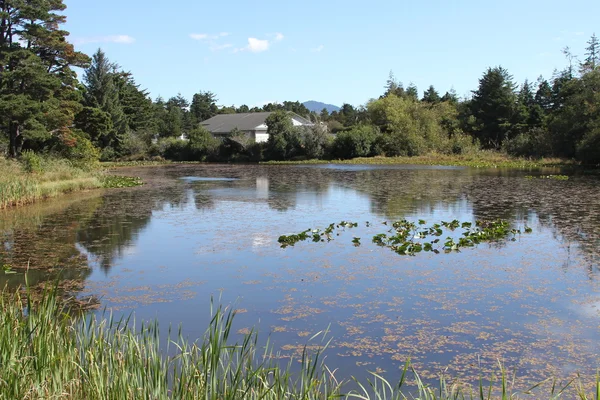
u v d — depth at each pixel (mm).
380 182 27297
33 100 26688
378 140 52281
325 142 53531
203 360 4246
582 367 5484
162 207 18359
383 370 5477
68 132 30734
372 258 10391
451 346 6090
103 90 58844
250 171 38906
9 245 11984
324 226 14062
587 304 7484
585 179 26859
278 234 13055
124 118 60312
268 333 6527
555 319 6910
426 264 9867
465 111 61438
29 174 23406
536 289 8219
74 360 4648
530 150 44094
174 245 11906
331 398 4211
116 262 10367
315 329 6660
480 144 53125
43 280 9109
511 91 56688
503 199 19094
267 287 8547
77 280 9094
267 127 60656
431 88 77438
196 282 8891
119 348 4816
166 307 7602
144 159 58625
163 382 4160
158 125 74188
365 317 7082
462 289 8281
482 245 11422
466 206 17391
